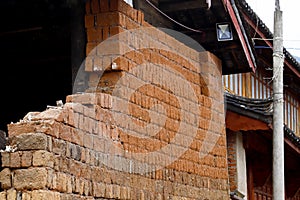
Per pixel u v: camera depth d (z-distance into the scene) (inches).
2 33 400.5
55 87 438.9
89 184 270.7
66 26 388.2
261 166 662.5
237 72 459.5
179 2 411.2
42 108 441.4
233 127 522.6
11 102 447.2
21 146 241.8
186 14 420.2
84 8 326.0
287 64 696.4
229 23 419.5
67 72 434.0
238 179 562.9
